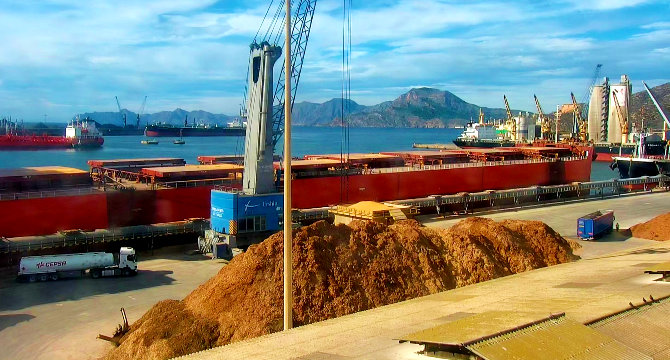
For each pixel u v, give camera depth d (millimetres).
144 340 31344
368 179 85188
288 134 26844
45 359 33344
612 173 181500
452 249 43562
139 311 41656
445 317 27500
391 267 38500
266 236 61562
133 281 49688
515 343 18359
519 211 93562
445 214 88500
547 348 18469
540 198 107250
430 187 94438
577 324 21062
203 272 53031
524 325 19891
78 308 42219
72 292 46156
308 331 25531
